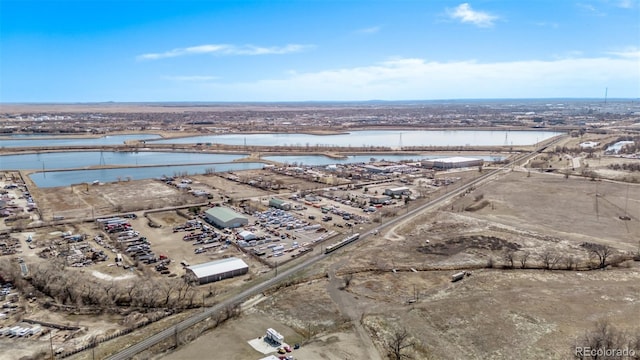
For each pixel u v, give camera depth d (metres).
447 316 77.38
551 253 108.06
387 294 87.06
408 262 104.06
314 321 76.56
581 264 101.25
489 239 119.31
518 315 77.25
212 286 91.81
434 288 89.81
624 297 83.75
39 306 82.94
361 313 79.25
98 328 74.81
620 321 74.56
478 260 104.75
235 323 76.12
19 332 73.06
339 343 69.31
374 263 103.31
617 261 102.38
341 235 126.12
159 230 129.50
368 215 148.00
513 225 132.62
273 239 122.25
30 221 138.00
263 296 86.75
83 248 112.88
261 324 75.75
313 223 138.12
